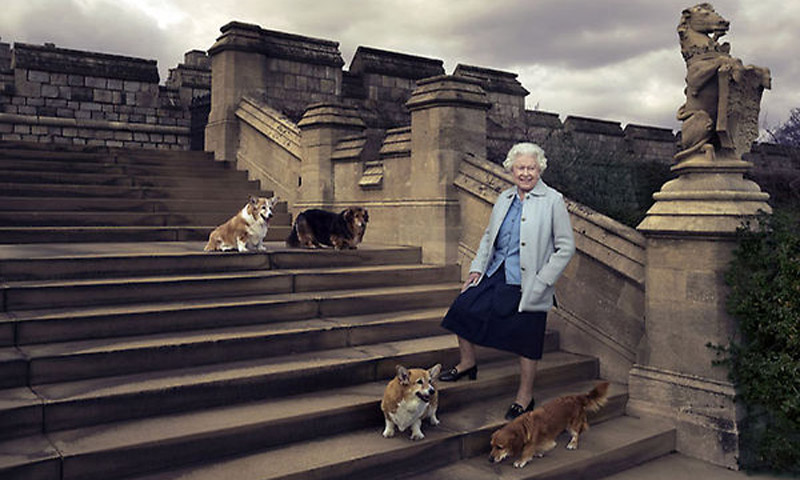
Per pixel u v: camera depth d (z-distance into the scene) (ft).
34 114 41.91
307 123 28.35
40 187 24.95
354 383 14.64
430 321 17.83
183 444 11.02
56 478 9.89
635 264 17.07
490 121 48.93
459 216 22.31
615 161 35.83
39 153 28.89
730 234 14.65
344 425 13.01
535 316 13.64
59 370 12.29
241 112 35.42
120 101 45.11
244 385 13.07
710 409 14.89
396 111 47.01
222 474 10.69
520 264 13.47
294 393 13.75
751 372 14.53
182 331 14.92
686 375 15.49
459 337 15.12
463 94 22.24
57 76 42.73
